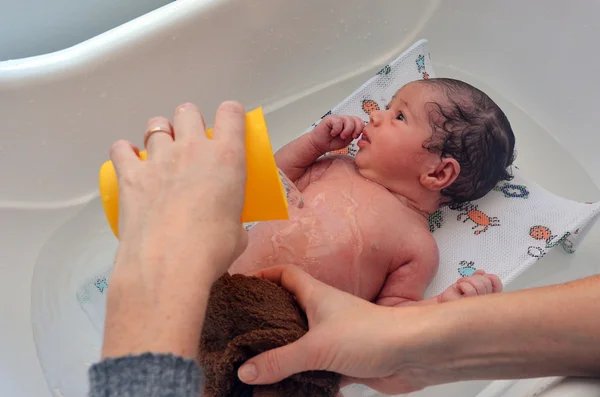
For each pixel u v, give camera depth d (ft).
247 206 2.08
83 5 3.79
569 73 4.19
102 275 3.75
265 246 3.20
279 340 2.42
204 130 1.96
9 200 3.56
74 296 3.66
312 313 2.37
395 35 4.52
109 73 3.45
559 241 3.53
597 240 4.04
